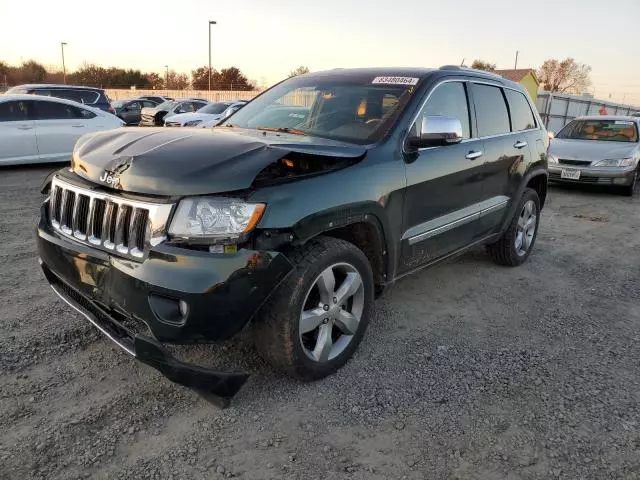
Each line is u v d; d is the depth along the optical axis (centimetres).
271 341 284
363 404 293
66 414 275
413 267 380
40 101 1098
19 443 251
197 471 239
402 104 368
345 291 310
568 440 268
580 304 457
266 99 438
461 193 412
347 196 298
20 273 470
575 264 576
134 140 308
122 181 269
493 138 457
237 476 237
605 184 1023
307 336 314
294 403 292
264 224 260
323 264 287
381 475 241
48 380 305
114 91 4828
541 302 459
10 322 372
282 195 269
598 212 883
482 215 449
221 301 249
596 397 308
